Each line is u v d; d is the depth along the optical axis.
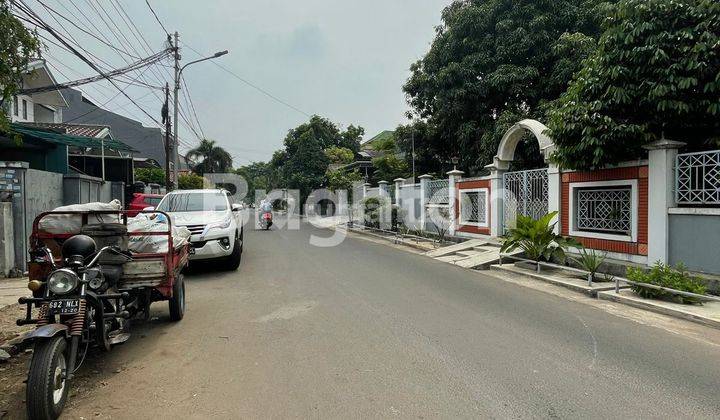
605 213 9.52
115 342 4.57
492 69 16.05
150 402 3.78
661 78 7.60
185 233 6.71
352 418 3.43
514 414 3.46
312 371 4.32
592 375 4.19
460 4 17.55
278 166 45.97
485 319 6.08
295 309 6.62
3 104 5.52
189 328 5.79
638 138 7.92
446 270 10.16
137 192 21.44
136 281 5.26
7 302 7.14
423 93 19.28
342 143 45.28
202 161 44.94
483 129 16.42
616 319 6.12
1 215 9.09
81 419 3.53
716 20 7.32
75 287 3.91
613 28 8.12
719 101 7.34
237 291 7.91
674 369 4.34
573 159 8.84
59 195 11.48
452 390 3.88
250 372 4.33
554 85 15.00
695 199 7.56
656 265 7.28
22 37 4.74
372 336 5.34
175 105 22.38
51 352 3.50
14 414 3.67
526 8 15.55
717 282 6.90
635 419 3.38
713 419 3.38
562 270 9.52
